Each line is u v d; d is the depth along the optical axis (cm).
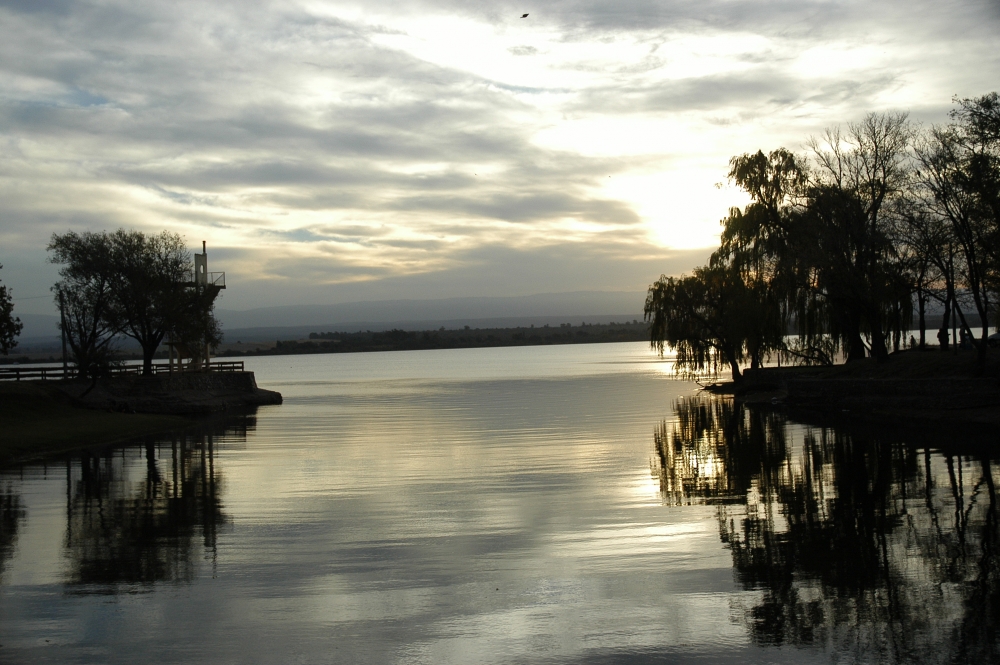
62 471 2841
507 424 4531
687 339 6531
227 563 1502
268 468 2867
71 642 1080
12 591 1323
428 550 1588
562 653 1023
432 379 11588
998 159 3606
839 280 4634
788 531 1680
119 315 6081
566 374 11769
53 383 5744
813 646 1032
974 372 3722
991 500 1917
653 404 5822
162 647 1060
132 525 1873
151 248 6538
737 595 1249
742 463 2708
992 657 988
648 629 1105
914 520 1738
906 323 5044
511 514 1947
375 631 1115
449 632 1106
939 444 2908
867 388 4288
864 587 1273
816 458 2734
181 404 6069
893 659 988
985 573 1334
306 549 1611
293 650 1047
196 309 6681
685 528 1741
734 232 5812
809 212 4862
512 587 1317
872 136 4706
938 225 4094
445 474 2648
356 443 3697
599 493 2217
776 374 5841
